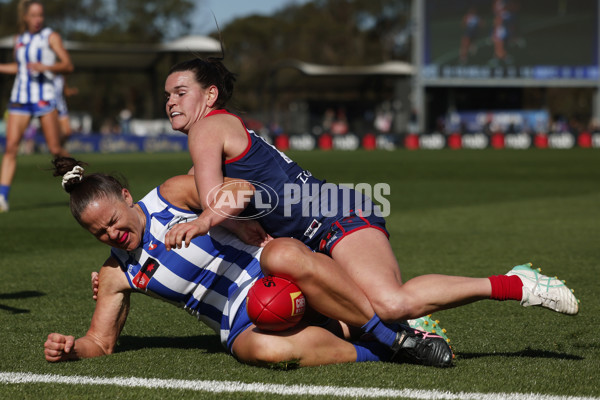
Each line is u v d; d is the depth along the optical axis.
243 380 12.14
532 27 149.12
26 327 16.23
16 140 38.81
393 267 13.27
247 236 13.75
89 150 125.06
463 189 54.97
